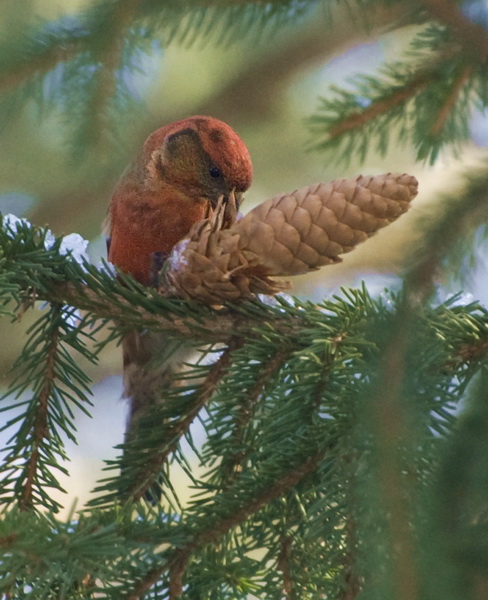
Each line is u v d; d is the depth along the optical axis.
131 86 3.59
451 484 3.42
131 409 3.57
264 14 3.56
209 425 3.51
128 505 3.46
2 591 3.45
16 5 3.78
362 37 4.12
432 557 3.40
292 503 3.49
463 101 3.58
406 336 3.44
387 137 3.59
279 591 3.48
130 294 3.52
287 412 3.48
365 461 3.44
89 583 3.48
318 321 3.50
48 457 3.51
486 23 3.52
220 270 3.51
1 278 3.50
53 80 3.59
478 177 3.45
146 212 3.63
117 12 3.56
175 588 3.47
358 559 3.45
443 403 3.46
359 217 3.51
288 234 3.51
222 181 3.64
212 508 3.48
